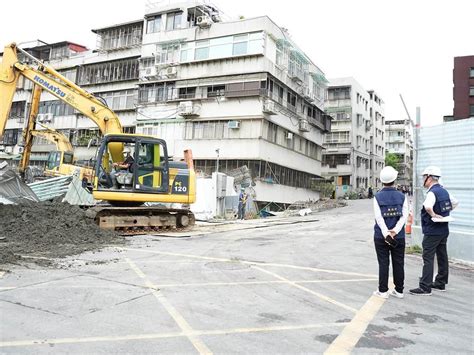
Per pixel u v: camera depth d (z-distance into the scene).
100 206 13.71
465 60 44.47
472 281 7.42
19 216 11.64
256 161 28.55
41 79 14.70
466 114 43.91
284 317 4.87
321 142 41.22
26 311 4.73
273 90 30.06
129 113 36.28
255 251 10.18
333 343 4.07
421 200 11.04
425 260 6.38
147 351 3.73
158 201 13.60
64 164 25.75
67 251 9.08
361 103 56.09
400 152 80.56
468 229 9.51
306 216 26.17
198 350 3.79
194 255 9.26
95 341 3.92
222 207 23.83
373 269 8.20
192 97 31.05
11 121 46.34
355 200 45.38
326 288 6.44
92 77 39.25
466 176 9.62
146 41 34.41
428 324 4.79
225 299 5.57
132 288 5.98
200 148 29.94
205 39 30.70
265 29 28.67
